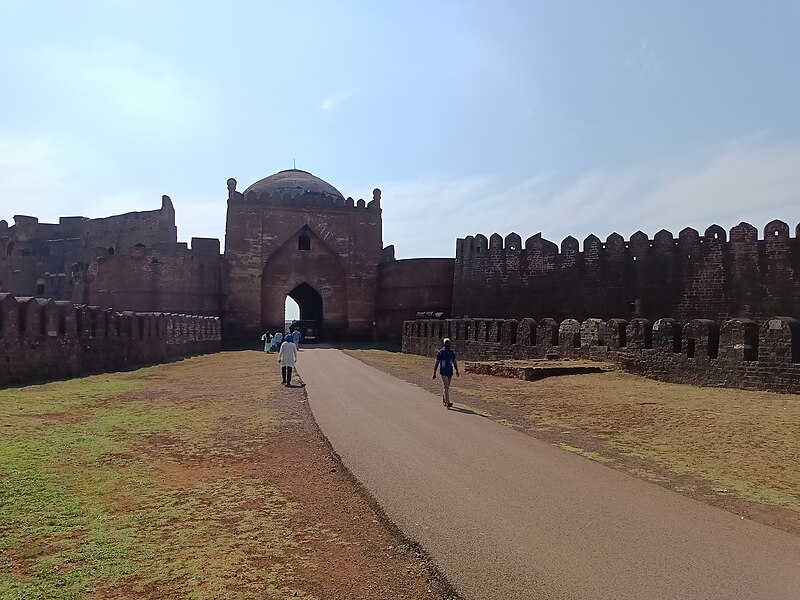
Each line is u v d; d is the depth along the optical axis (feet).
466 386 45.52
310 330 133.49
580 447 25.44
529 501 18.37
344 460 23.15
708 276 81.41
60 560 14.30
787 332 39.73
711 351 44.06
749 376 41.27
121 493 19.22
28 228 163.73
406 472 21.53
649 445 25.70
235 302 124.57
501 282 100.63
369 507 18.26
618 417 31.55
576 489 19.58
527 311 96.99
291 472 22.08
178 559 14.49
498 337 66.23
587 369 49.73
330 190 146.82
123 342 64.08
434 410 34.65
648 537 15.56
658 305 84.84
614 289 88.99
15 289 157.89
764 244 77.66
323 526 16.78
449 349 36.50
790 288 75.31
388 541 15.72
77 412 33.50
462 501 18.37
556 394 39.88
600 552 14.62
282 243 128.36
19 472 20.90
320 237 130.62
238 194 126.52
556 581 13.10
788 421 29.73
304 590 13.04
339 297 132.05
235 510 17.94
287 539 15.84
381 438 27.07
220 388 45.42
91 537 15.66
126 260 108.17
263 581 13.43
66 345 52.95
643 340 49.29
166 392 42.88
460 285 106.93
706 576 13.35
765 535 15.75
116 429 28.78
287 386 46.55
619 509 17.67
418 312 119.96
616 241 89.51
